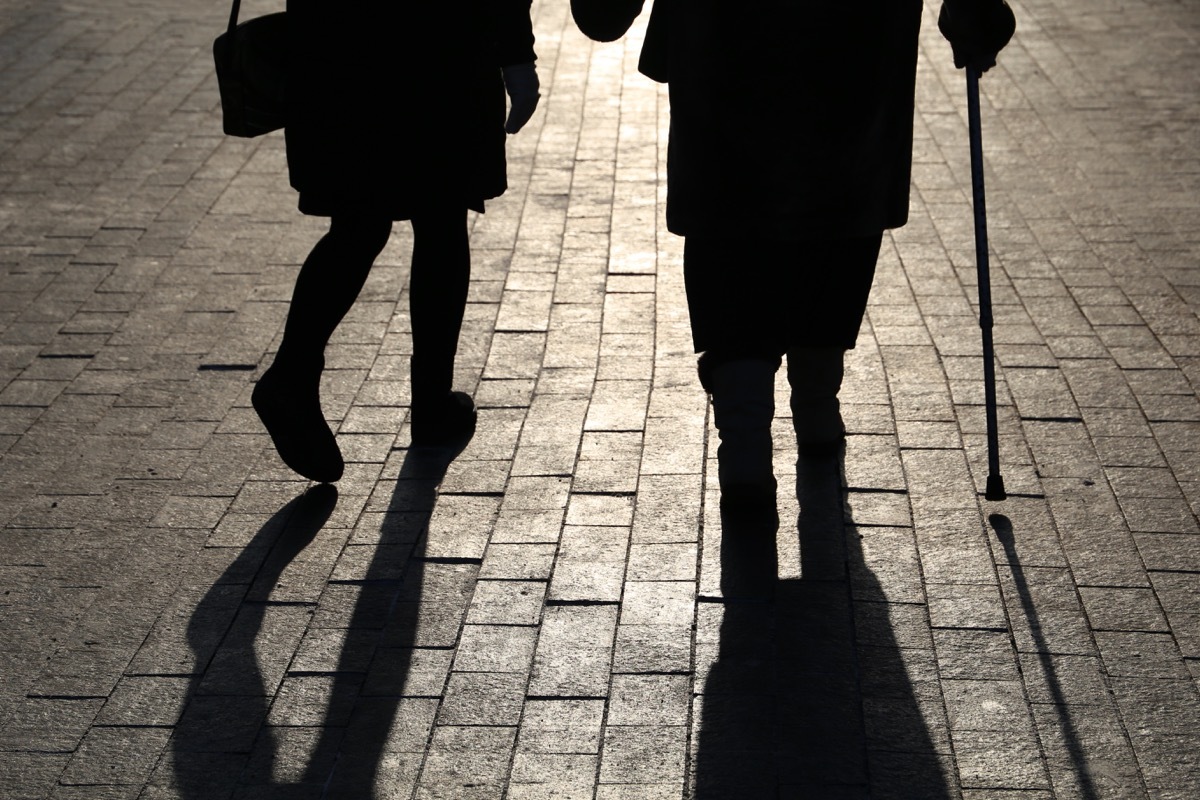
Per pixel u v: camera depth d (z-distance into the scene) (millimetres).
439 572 3881
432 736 3236
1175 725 3223
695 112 3771
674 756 3143
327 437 4191
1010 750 3146
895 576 3801
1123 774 3068
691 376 4941
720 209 3814
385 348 5234
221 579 3877
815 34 3643
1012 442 4477
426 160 4043
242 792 3072
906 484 4246
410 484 4332
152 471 4449
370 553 3977
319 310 4117
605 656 3502
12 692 3426
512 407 4773
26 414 4812
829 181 3766
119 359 5203
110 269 5996
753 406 3902
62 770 3156
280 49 4074
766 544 3953
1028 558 3869
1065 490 4203
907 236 6117
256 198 6789
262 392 4086
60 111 8000
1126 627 3576
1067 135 7391
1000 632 3562
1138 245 6008
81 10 9969
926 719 3250
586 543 3990
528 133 7508
